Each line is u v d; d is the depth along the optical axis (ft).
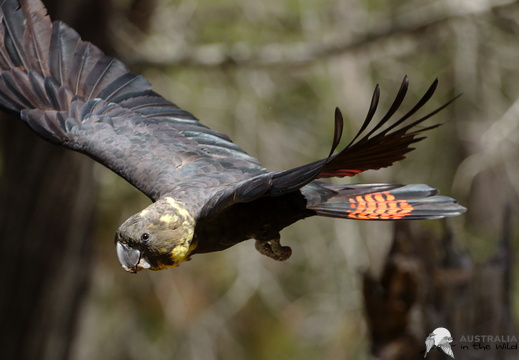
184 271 54.03
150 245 22.07
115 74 26.78
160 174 24.21
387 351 27.86
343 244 50.31
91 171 47.93
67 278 48.24
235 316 54.70
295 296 53.98
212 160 24.75
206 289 54.08
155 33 51.13
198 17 52.26
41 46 26.76
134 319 54.70
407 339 27.89
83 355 53.21
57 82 26.48
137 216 22.36
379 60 53.62
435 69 53.78
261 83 51.70
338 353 51.37
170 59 48.75
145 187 24.06
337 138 17.11
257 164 24.90
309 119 52.31
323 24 52.90
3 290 47.65
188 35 51.83
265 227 22.48
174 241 22.16
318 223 52.70
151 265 22.43
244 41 52.16
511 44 52.11
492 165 50.16
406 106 53.36
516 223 48.65
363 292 28.43
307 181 18.86
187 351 53.93
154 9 49.93
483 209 51.62
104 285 54.54
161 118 26.16
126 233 22.20
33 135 46.85
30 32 26.76
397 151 19.21
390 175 51.03
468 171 50.70
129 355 54.49
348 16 53.06
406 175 53.78
